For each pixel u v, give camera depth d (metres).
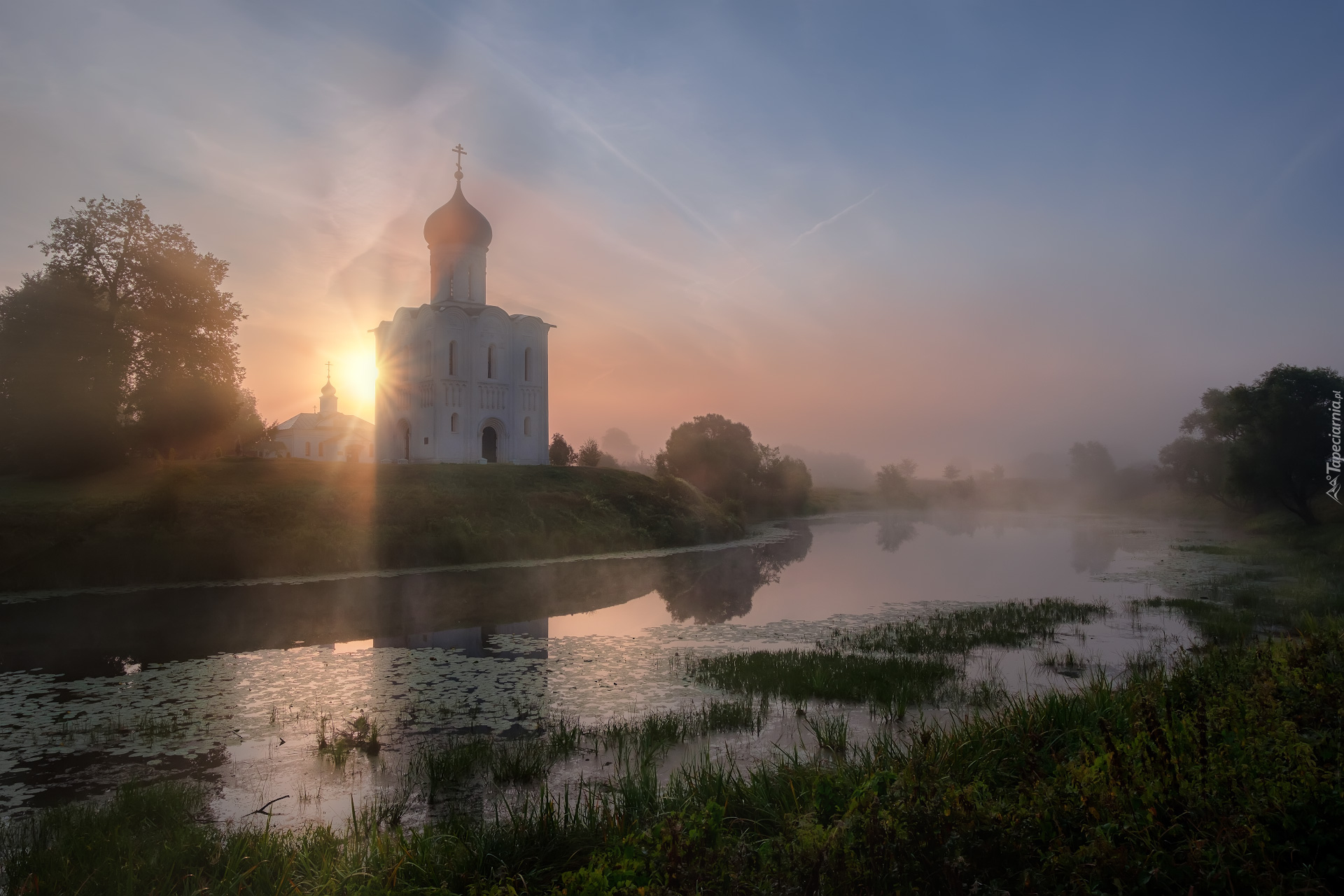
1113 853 5.28
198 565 31.31
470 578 33.34
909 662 16.98
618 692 15.76
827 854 5.72
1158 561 39.50
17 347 38.97
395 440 62.53
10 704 15.14
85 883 7.45
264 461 45.66
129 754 12.43
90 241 42.84
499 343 61.03
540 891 6.80
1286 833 5.45
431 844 7.88
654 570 37.34
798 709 13.91
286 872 7.36
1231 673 10.63
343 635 22.00
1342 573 31.52
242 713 14.52
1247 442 47.62
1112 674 16.25
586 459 75.62
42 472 37.94
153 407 41.81
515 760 11.44
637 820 8.02
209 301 45.31
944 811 5.96
